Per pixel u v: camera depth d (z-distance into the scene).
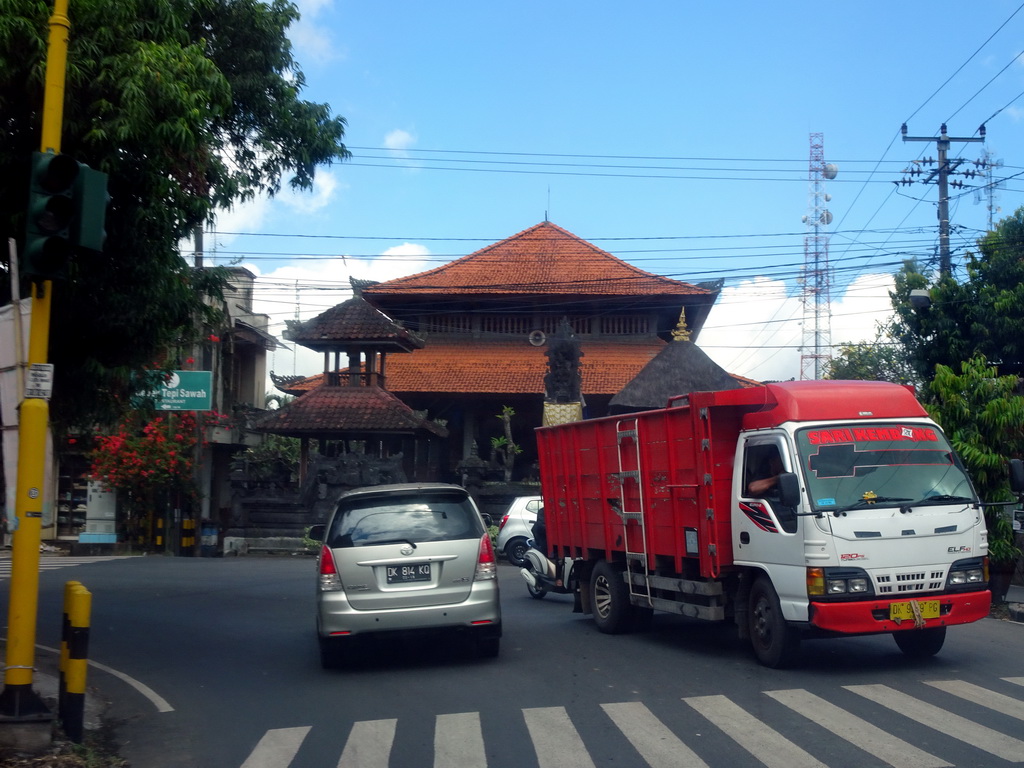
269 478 29.17
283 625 13.57
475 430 36.22
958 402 14.08
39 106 9.27
